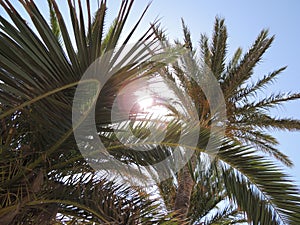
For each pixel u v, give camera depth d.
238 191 4.59
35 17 3.00
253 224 4.47
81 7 3.12
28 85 2.94
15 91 2.85
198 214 11.01
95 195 3.37
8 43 2.90
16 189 3.29
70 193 3.33
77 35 3.15
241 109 9.84
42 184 3.27
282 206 4.55
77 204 3.23
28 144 3.53
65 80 3.05
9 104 3.01
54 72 3.02
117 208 3.32
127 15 3.27
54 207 3.32
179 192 8.60
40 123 3.24
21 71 2.90
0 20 2.92
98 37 3.19
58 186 3.36
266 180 4.61
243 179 4.65
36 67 2.96
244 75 9.82
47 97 3.03
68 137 3.36
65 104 3.08
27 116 3.34
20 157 3.32
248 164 4.61
